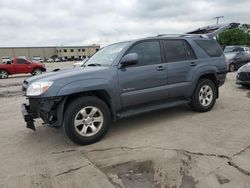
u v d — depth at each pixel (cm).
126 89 487
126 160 383
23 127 579
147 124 544
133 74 493
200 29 1290
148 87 516
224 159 368
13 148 457
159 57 539
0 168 381
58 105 435
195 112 617
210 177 324
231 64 1588
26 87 478
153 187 310
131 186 315
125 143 447
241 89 938
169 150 407
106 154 407
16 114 714
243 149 398
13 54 9712
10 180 346
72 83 434
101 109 458
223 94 844
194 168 348
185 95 580
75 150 431
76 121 438
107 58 520
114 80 471
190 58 589
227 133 469
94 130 454
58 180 338
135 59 474
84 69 483
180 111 631
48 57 10625
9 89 1323
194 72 582
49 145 461
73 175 349
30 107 455
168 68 541
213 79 634
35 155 421
